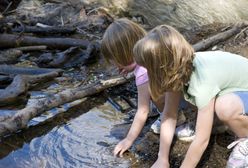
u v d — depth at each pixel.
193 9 3.69
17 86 2.49
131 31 2.00
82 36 3.32
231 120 1.85
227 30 3.38
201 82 1.79
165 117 2.01
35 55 3.05
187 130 2.15
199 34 3.36
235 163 1.89
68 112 2.42
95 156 2.09
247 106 1.84
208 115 1.80
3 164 2.04
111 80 2.59
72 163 2.04
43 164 2.04
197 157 1.83
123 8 3.76
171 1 3.74
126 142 2.11
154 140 2.18
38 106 2.31
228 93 1.84
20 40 3.08
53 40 3.10
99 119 2.37
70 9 3.65
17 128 2.21
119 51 2.00
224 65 1.85
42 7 3.69
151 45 1.74
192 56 1.81
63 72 2.82
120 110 2.45
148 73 1.79
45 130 2.26
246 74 1.88
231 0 3.74
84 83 2.70
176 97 1.95
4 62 2.93
